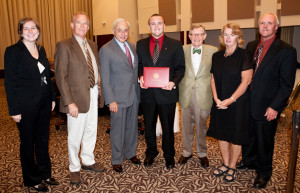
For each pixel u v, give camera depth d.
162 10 7.70
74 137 2.51
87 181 2.62
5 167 2.97
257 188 2.44
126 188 2.48
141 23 8.38
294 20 5.68
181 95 2.83
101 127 4.53
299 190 2.37
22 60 2.07
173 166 2.88
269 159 2.45
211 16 6.78
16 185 2.55
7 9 8.79
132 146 2.98
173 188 2.48
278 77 2.29
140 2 8.27
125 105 2.63
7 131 4.35
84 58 2.40
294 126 1.79
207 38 7.57
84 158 2.81
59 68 2.31
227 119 2.46
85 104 2.41
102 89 2.71
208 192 2.40
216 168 2.72
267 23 2.27
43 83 2.22
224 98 2.44
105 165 2.99
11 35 8.94
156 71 2.59
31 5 9.09
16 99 2.08
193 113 2.83
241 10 6.26
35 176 2.37
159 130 4.04
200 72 2.71
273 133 2.42
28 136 2.21
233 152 2.55
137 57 2.74
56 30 9.75
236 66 2.36
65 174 2.79
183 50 2.71
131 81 2.66
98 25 9.21
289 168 1.85
